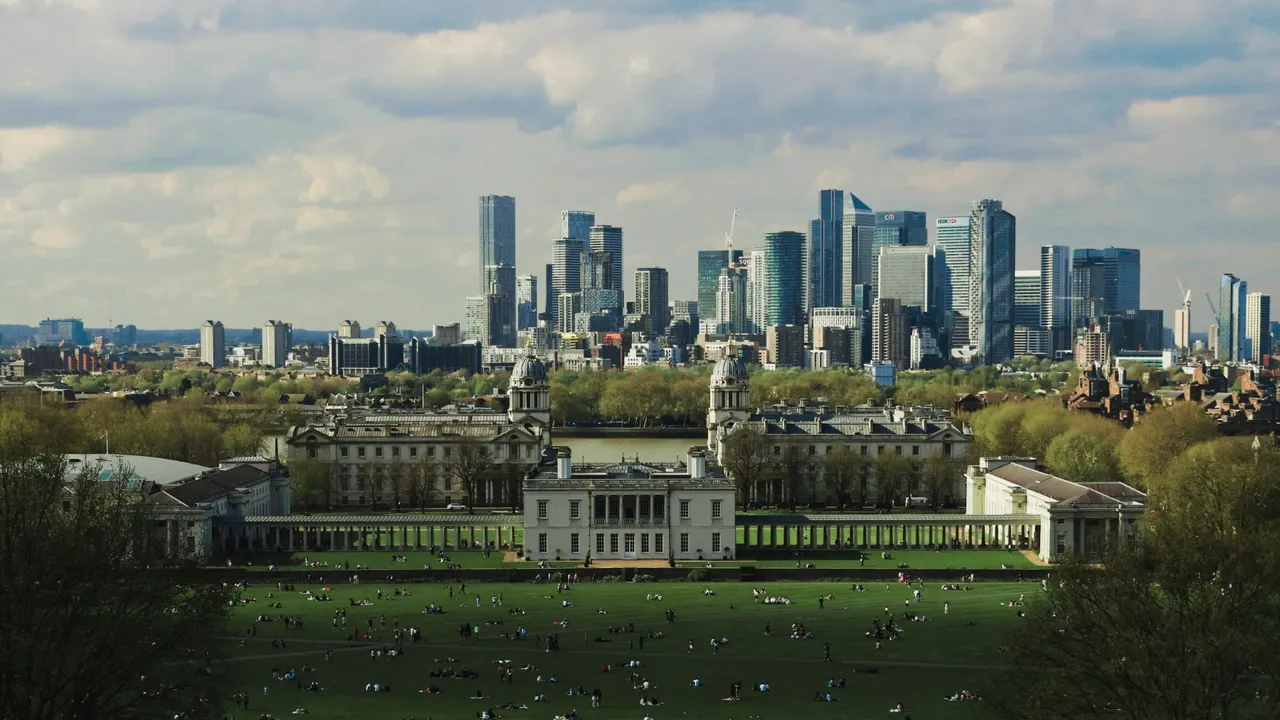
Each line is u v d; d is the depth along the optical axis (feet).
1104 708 567.59
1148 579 571.28
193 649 607.78
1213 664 538.06
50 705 534.37
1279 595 590.96
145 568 589.32
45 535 574.56
